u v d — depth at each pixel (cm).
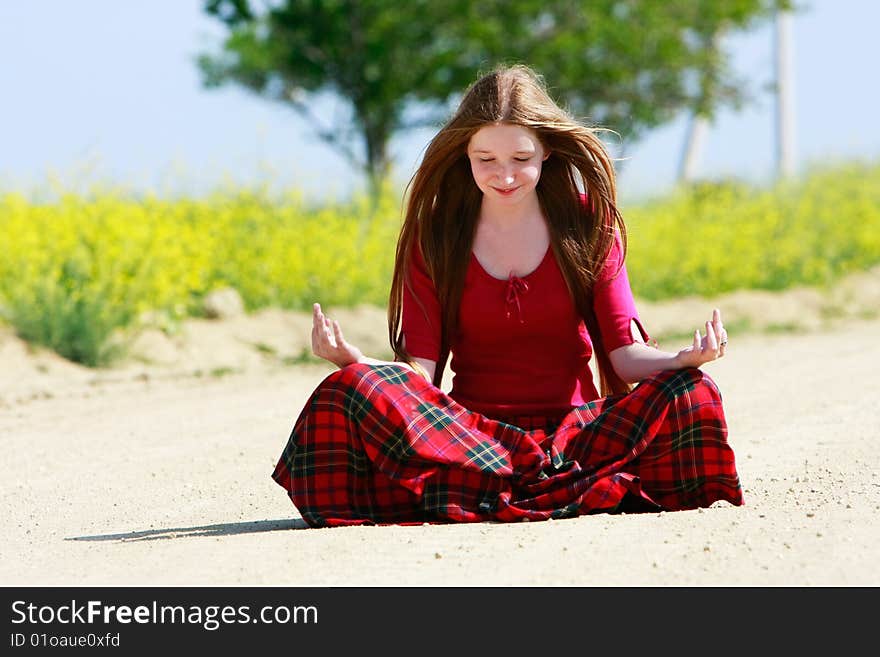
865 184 5403
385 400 1170
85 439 1933
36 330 2775
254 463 1678
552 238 1252
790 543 1066
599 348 1282
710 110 6619
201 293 3312
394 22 6212
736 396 2227
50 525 1334
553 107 1245
